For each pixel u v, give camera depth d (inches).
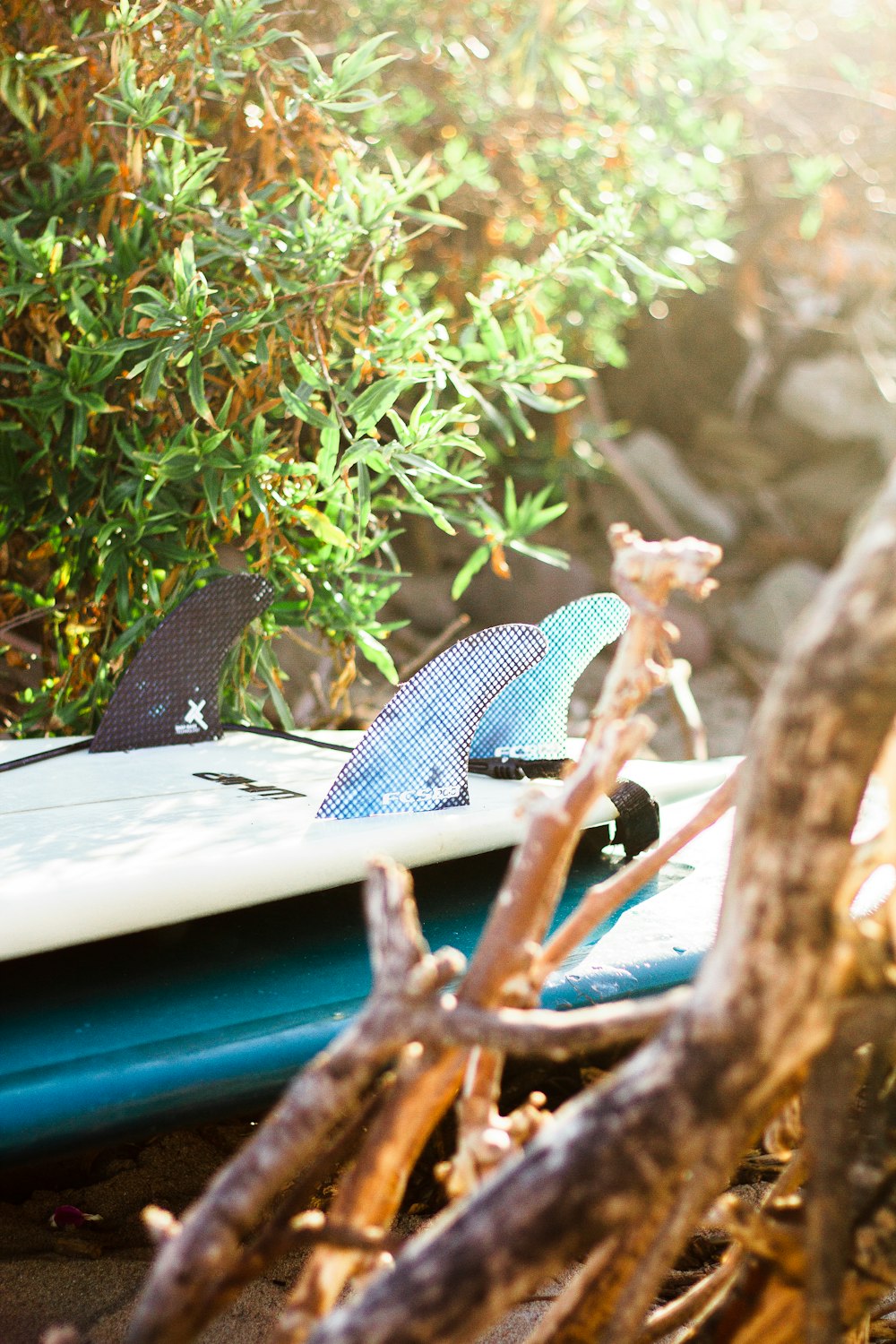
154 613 101.1
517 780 81.4
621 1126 42.9
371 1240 49.8
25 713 110.2
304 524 101.3
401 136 132.0
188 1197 80.9
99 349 94.6
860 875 51.7
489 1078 54.9
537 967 57.4
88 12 100.3
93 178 102.9
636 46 143.7
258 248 96.3
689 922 74.2
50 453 101.5
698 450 309.0
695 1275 72.9
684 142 151.6
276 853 72.3
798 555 290.0
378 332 98.4
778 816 42.7
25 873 70.2
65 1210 78.7
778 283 273.9
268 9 112.7
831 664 41.4
